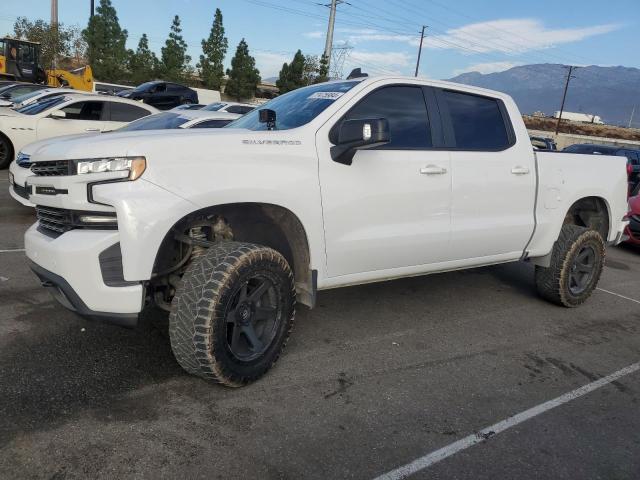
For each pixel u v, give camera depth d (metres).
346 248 3.66
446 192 4.14
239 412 3.00
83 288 2.85
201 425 2.84
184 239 3.19
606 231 5.73
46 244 2.99
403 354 3.97
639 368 4.06
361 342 4.13
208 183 2.97
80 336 3.80
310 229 3.44
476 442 2.89
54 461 2.46
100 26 58.50
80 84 25.88
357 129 3.26
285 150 3.31
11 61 23.80
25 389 3.05
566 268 5.16
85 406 2.93
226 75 69.25
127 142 2.87
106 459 2.51
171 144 2.92
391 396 3.32
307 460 2.62
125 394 3.08
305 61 53.94
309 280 3.58
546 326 4.84
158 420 2.85
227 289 2.98
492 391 3.50
